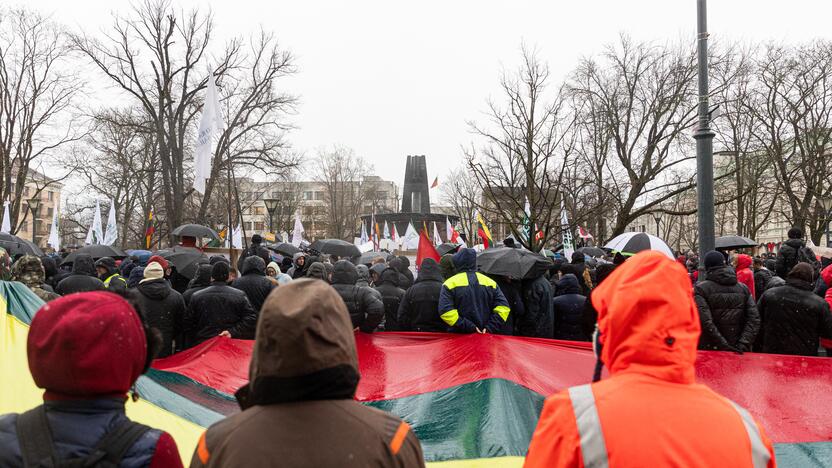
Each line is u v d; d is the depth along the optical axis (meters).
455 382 5.21
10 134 33.53
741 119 31.88
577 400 1.99
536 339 6.21
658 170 25.72
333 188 84.75
